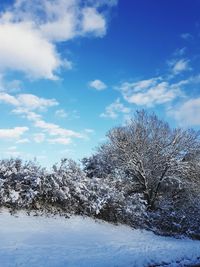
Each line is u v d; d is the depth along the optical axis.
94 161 29.45
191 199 26.25
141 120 28.50
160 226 22.69
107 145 28.83
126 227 19.62
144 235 19.05
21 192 15.87
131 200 22.25
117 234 17.05
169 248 15.70
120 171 27.61
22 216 14.92
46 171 17.34
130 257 12.13
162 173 26.89
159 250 14.65
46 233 13.74
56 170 18.17
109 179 24.55
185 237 22.53
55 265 9.72
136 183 27.41
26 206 15.77
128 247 14.27
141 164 26.78
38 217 15.42
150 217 23.09
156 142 27.48
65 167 18.86
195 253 15.12
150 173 26.78
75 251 11.89
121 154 27.75
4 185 15.62
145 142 27.42
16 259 9.79
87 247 12.93
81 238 14.34
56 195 17.06
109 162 28.38
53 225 15.11
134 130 28.06
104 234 16.19
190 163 27.81
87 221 17.52
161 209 25.05
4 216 14.29
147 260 11.89
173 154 27.23
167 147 27.38
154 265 11.52
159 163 26.97
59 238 13.51
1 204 14.99
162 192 27.98
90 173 28.95
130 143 27.52
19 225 13.81
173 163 26.88
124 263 10.94
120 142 27.84
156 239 18.53
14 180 16.16
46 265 9.60
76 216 17.52
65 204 17.52
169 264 12.07
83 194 18.58
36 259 10.09
